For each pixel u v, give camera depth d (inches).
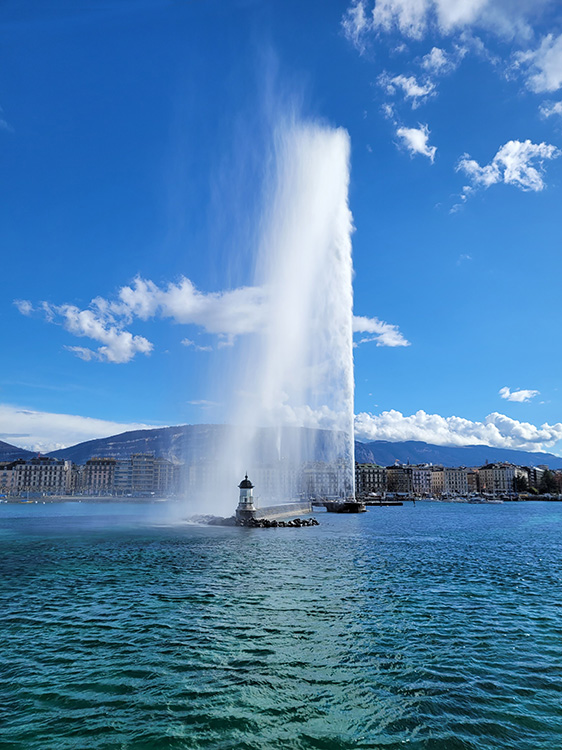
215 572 1312.7
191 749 454.9
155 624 824.9
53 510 5570.9
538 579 1275.8
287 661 662.5
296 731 487.8
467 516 4768.7
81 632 780.6
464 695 566.9
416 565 1485.0
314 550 1815.9
